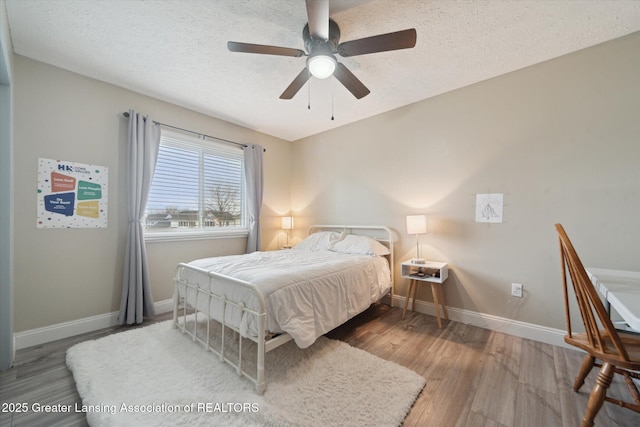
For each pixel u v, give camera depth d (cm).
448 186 278
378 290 267
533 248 229
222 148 354
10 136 177
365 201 350
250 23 183
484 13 172
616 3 164
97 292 249
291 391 153
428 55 217
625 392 158
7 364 180
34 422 135
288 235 441
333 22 176
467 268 264
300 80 202
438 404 147
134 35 194
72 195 237
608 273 165
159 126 288
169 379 164
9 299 180
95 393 150
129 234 260
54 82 230
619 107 196
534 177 229
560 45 205
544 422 134
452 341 223
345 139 373
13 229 199
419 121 301
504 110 245
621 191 195
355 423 131
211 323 252
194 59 223
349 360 188
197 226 333
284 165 439
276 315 162
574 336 140
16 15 172
